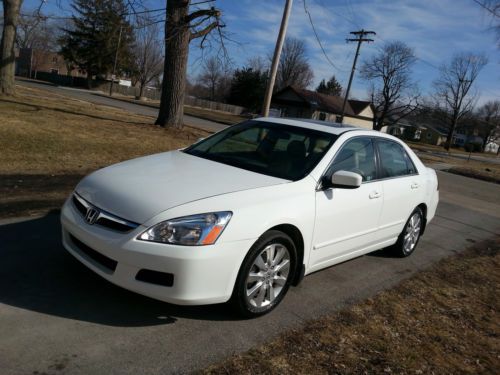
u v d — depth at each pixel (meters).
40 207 5.92
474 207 12.09
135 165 4.24
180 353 3.17
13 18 19.00
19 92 24.45
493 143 117.06
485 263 6.55
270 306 3.88
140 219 3.29
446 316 4.48
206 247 3.27
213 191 3.62
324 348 3.54
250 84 82.94
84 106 23.19
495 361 3.75
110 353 3.05
